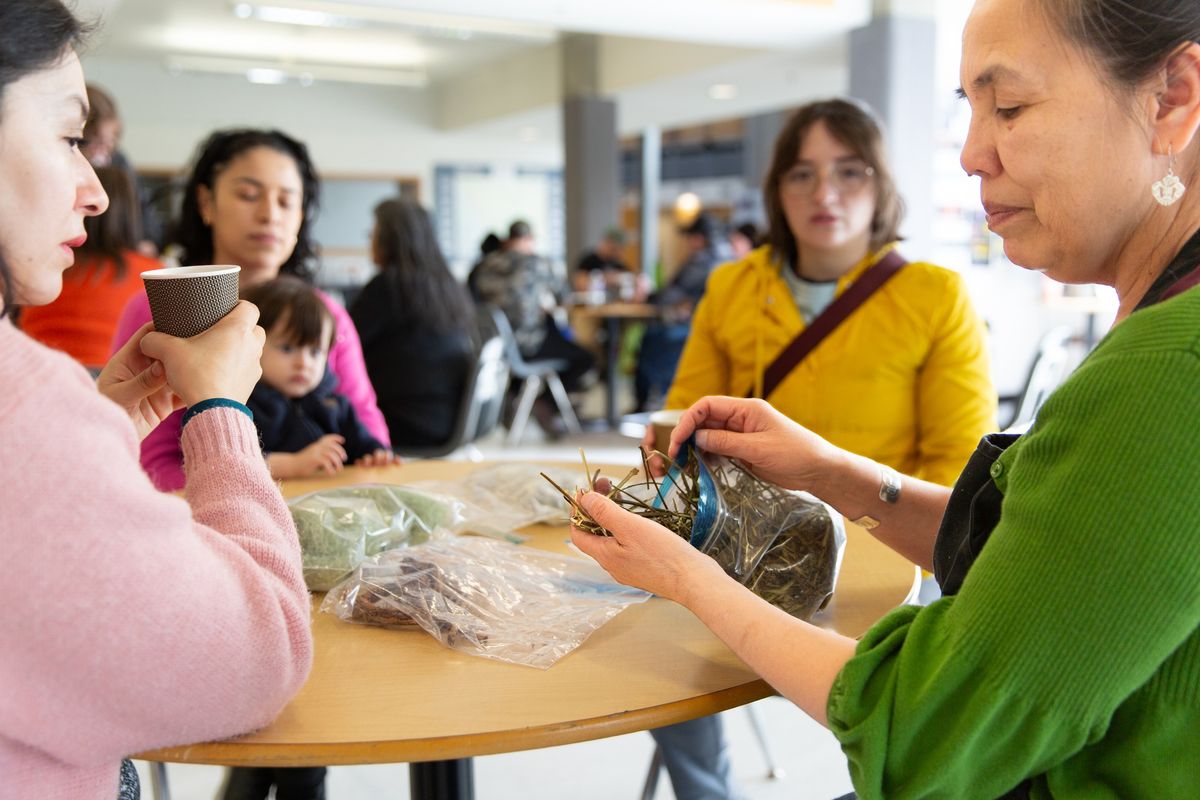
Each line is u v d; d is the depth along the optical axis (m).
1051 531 0.67
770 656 0.81
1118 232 0.76
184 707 0.69
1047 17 0.73
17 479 0.62
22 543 0.62
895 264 1.91
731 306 2.07
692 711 0.84
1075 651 0.65
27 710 0.65
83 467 0.64
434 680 0.89
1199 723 0.67
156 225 4.00
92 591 0.64
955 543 0.95
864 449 1.89
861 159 1.88
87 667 0.65
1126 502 0.64
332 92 12.19
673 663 0.93
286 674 0.75
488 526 1.32
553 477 1.48
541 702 0.84
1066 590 0.65
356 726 0.80
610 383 6.86
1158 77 0.71
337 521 1.15
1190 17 0.69
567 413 6.56
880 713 0.72
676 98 9.59
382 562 1.07
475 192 13.48
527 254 6.48
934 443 1.86
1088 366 0.69
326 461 1.80
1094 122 0.73
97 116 3.12
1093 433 0.66
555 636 0.98
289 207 2.20
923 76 5.79
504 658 0.94
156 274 0.86
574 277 9.62
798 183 1.92
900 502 1.13
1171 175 0.73
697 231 7.59
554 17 5.09
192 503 0.80
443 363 3.56
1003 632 0.67
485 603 1.02
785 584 1.01
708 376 2.14
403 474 1.82
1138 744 0.69
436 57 10.66
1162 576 0.63
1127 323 0.69
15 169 0.72
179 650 0.67
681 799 1.81
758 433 1.14
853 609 1.08
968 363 1.85
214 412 0.82
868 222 1.95
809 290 1.98
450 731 0.79
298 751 0.76
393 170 12.75
